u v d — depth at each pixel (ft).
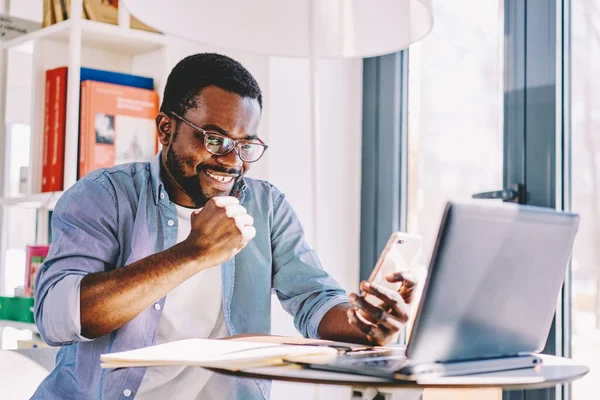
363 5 5.82
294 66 8.25
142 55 7.55
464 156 7.80
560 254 3.86
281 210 5.63
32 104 6.92
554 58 6.91
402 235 4.34
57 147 6.73
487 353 3.70
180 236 5.05
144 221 4.98
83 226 4.71
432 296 3.30
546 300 3.89
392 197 8.46
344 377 3.14
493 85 7.52
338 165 8.70
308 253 5.54
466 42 7.80
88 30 6.72
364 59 8.84
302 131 8.31
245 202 5.44
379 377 3.15
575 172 6.84
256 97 5.13
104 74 6.98
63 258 4.55
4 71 7.52
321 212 8.48
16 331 7.46
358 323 4.27
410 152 8.40
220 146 4.90
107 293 4.15
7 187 7.55
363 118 8.80
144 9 5.12
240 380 5.01
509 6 7.32
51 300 4.30
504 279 3.57
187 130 4.94
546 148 6.96
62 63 7.13
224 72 5.00
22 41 7.25
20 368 5.35
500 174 7.43
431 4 5.07
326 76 8.57
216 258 4.15
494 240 3.44
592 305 6.66
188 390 4.82
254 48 5.79
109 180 5.01
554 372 3.64
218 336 5.03
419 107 8.32
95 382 4.65
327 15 5.87
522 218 3.55
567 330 6.82
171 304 4.89
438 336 3.41
